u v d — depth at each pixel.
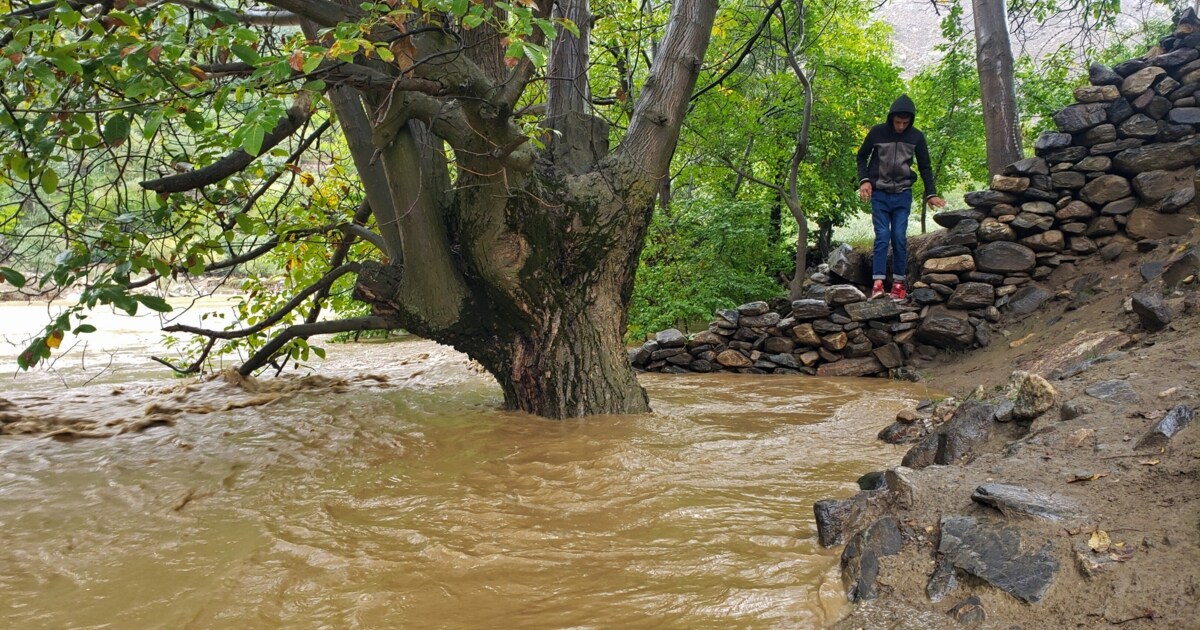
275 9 6.73
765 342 9.80
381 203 6.59
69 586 3.27
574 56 7.18
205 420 7.09
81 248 5.07
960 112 15.29
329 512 4.20
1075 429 3.59
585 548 3.54
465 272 6.66
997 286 8.84
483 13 3.79
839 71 15.22
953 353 8.84
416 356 12.22
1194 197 8.01
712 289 13.27
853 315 9.23
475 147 5.69
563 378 6.68
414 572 3.29
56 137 4.40
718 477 4.66
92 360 12.55
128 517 4.22
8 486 4.89
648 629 2.72
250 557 3.52
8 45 3.76
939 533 3.00
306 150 8.01
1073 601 2.43
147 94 4.00
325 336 16.20
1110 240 8.53
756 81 14.76
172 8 4.36
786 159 15.32
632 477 4.67
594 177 6.65
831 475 4.68
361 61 5.32
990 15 10.86
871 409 6.66
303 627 2.82
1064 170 8.75
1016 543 2.75
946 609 2.62
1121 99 8.63
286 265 7.95
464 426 6.42
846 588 2.97
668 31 6.97
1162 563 2.42
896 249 9.27
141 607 3.04
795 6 13.43
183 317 19.78
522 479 4.73
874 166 9.34
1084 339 6.65
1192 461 2.89
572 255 6.65
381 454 5.54
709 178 15.95
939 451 4.32
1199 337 4.46
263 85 3.66
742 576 3.15
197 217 6.50
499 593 3.06
